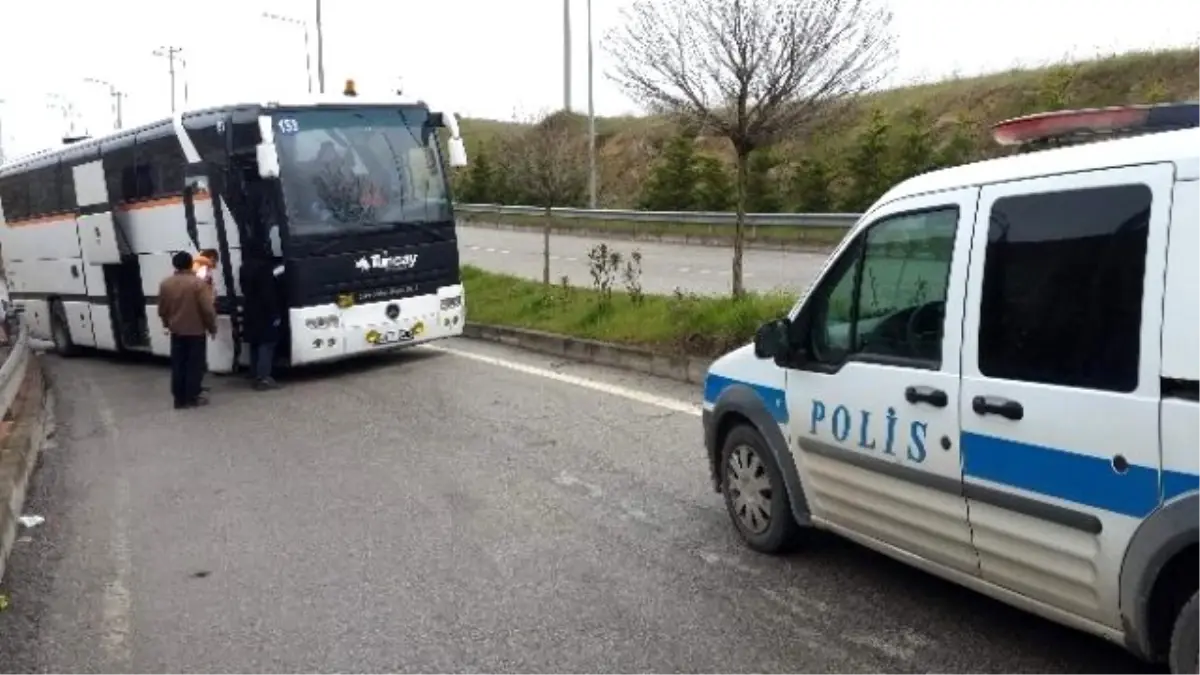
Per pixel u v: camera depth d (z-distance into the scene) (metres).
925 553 4.24
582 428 8.53
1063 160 3.55
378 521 6.41
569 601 4.93
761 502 5.33
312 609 5.05
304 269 11.26
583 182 32.06
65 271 16.08
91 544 6.39
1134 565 3.22
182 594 5.38
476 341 14.30
